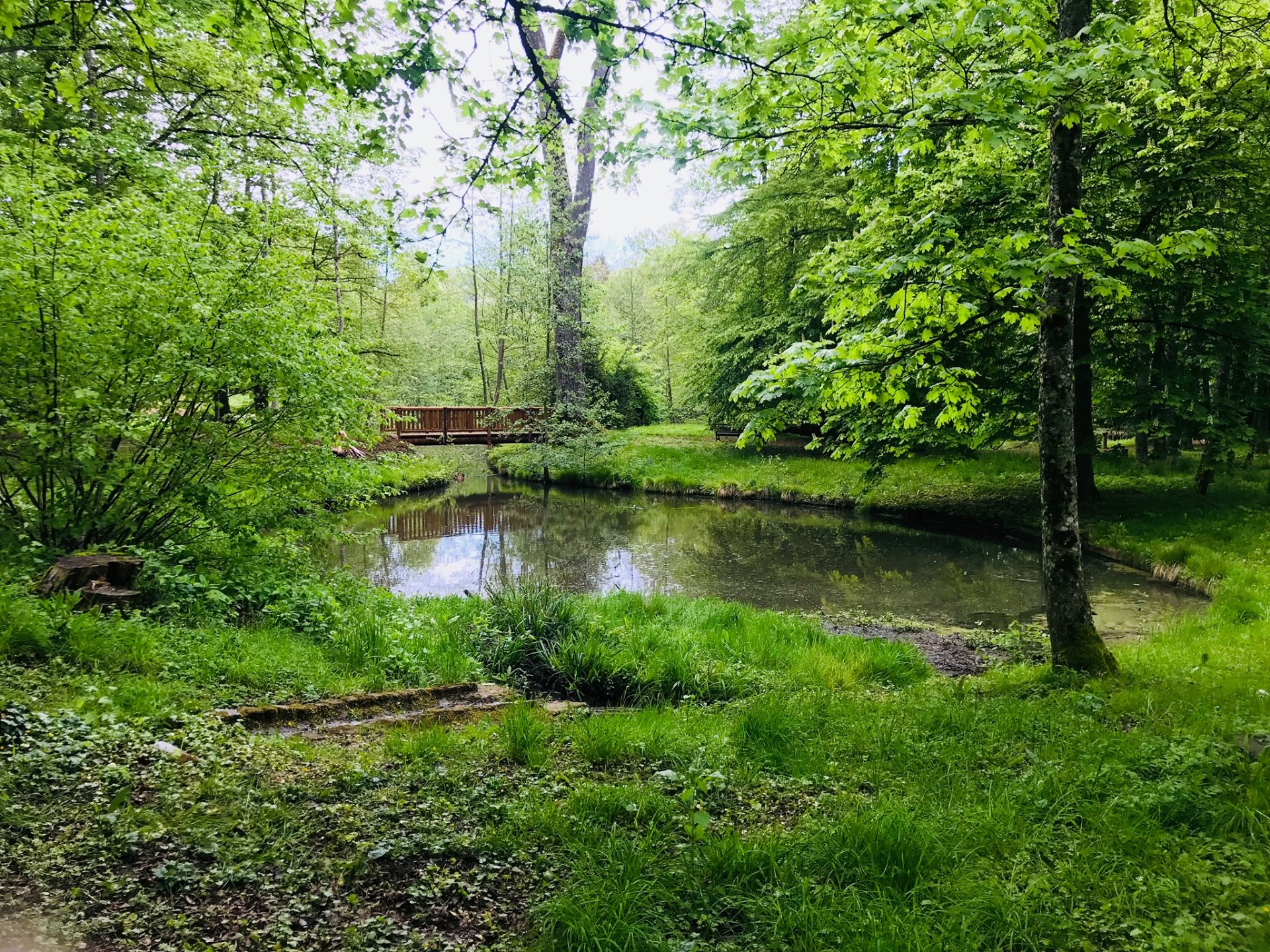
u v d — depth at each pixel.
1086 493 15.65
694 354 29.27
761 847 3.26
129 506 7.62
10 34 4.45
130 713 4.38
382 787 3.89
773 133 5.73
